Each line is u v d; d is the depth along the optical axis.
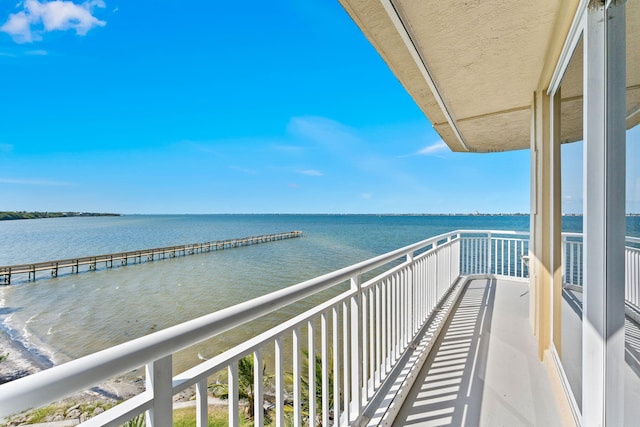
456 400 1.88
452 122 3.66
